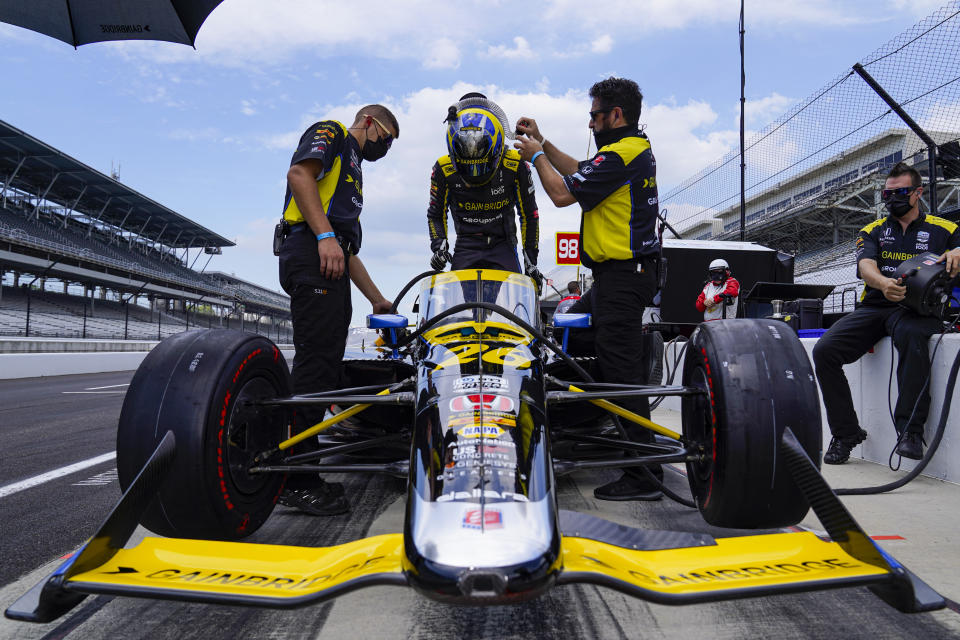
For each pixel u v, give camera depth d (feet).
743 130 29.76
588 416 9.98
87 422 20.42
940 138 18.79
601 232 9.61
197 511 6.05
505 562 4.15
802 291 22.93
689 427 7.61
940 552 7.07
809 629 5.33
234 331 6.97
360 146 9.84
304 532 7.96
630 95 9.84
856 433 12.25
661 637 5.20
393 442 8.51
